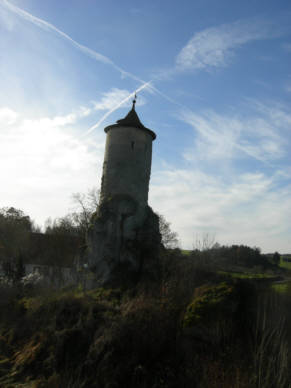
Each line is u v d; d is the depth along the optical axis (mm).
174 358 10445
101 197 20828
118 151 20609
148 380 9516
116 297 15477
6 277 24250
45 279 23938
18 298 18047
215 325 11117
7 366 11445
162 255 18531
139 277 17844
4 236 33219
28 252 31297
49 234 34531
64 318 13133
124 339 10680
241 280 13820
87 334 11625
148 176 21641
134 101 22672
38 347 11906
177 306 12531
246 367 9570
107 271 18297
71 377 9500
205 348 10672
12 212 38875
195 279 15336
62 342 11375
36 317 14219
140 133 21172
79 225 32250
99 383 9539
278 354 9859
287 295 13836
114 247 19047
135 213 19828
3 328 14523
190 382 9359
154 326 11086
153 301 12461
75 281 21109
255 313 12227
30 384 10070
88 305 13555
